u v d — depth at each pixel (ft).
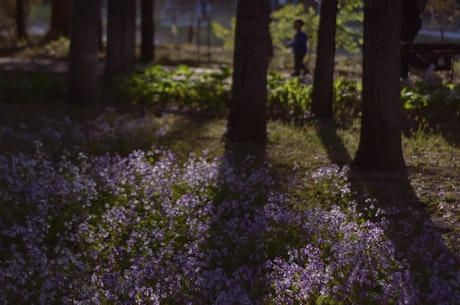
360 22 88.22
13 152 35.91
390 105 34.35
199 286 19.85
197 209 27.86
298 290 19.45
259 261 22.63
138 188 29.09
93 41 55.06
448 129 45.93
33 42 116.06
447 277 21.15
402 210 28.96
